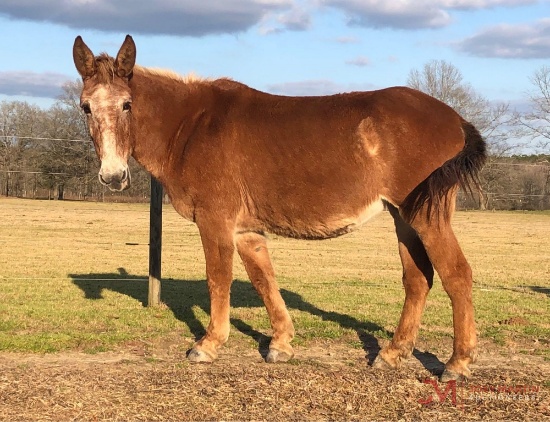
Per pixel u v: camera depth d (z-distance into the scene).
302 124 5.88
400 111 5.63
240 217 6.18
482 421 4.68
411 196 5.55
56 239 19.83
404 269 6.05
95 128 5.77
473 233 25.89
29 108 44.06
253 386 5.36
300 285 11.58
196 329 7.55
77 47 5.78
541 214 38.16
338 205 5.79
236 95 6.29
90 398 4.98
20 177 45.12
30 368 5.78
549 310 9.22
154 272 9.00
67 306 8.89
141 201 42.72
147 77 6.32
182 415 4.69
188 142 6.17
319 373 5.79
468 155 5.35
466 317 5.57
